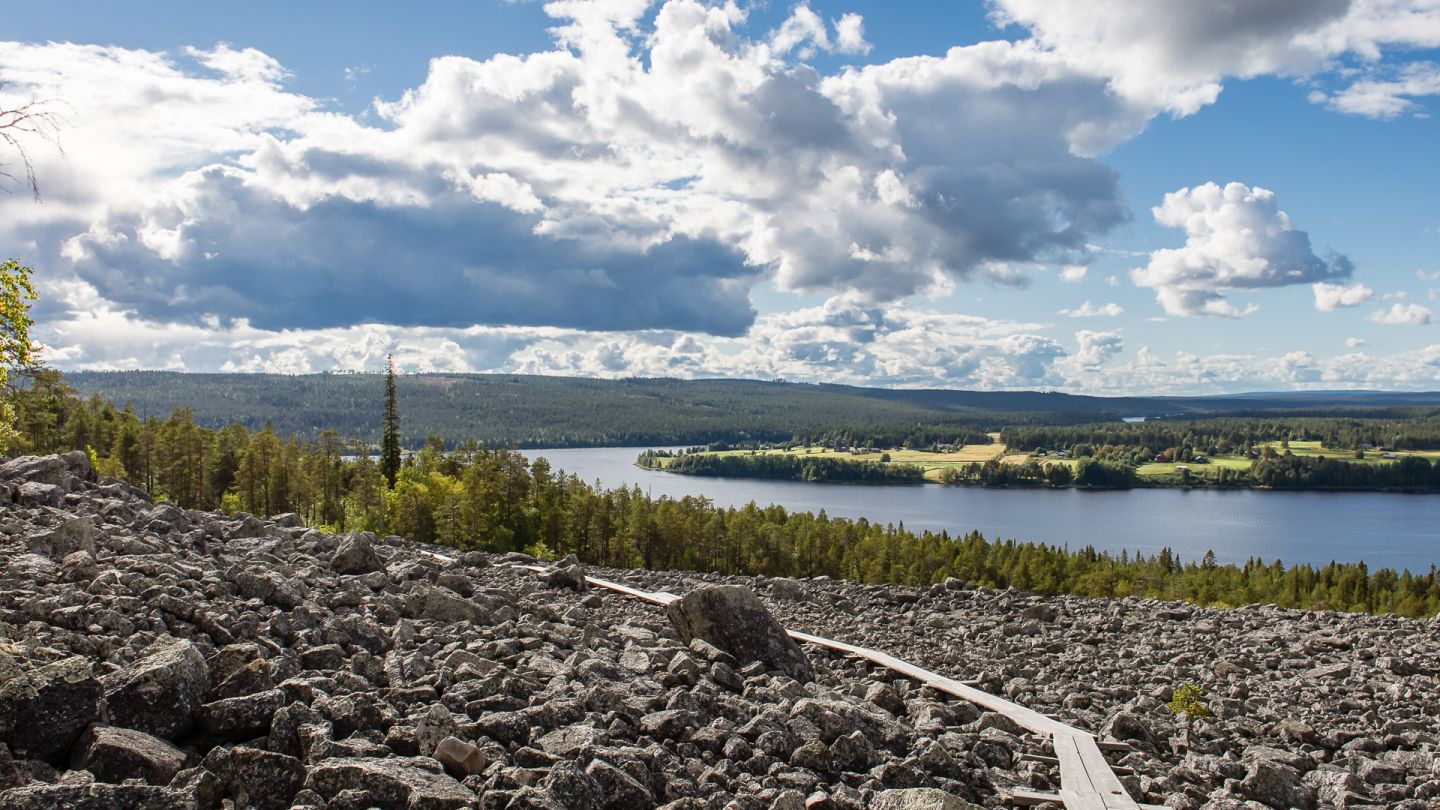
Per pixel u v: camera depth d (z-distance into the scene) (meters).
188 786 7.19
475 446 121.00
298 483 113.56
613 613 21.58
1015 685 17.00
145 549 15.21
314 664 10.71
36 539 13.54
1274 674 20.69
